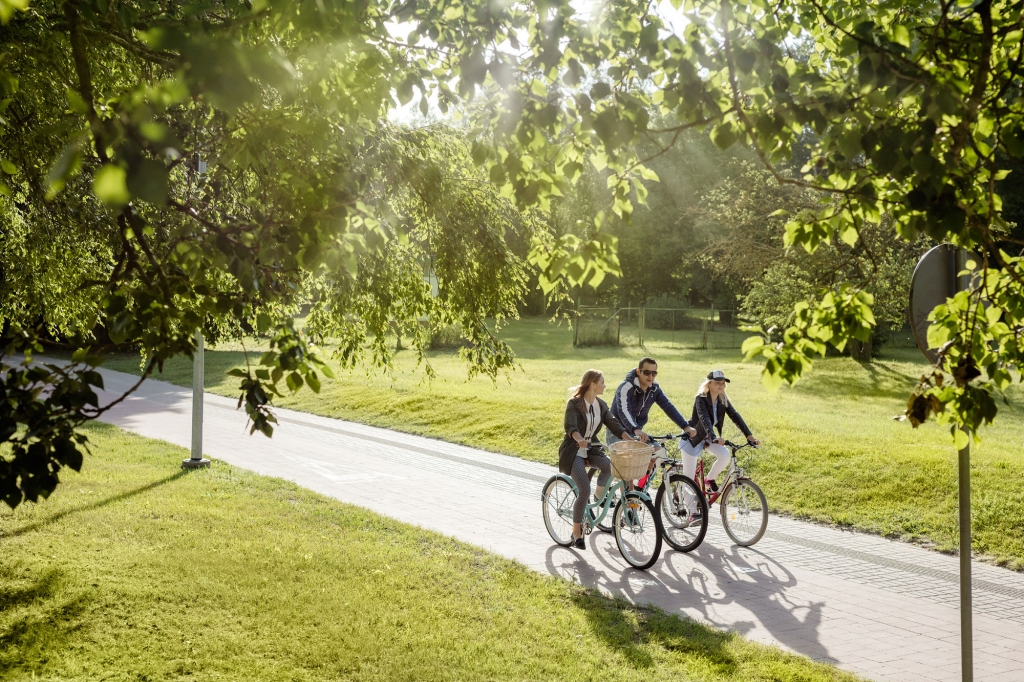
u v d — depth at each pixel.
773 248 30.38
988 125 3.37
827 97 3.17
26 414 3.28
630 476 8.48
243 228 3.71
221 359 33.22
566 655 6.02
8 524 9.12
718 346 44.34
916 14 4.15
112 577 7.33
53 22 6.07
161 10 5.31
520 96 3.45
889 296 27.80
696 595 7.72
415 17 4.39
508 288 7.48
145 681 5.41
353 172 4.43
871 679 5.85
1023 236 37.47
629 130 3.26
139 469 12.84
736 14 3.85
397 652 5.96
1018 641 6.73
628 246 59.12
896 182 3.61
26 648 5.86
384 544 8.91
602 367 30.70
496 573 8.02
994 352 3.70
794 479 12.23
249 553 8.20
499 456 15.46
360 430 18.39
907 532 10.13
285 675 5.53
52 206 7.36
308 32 3.59
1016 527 9.85
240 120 4.48
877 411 19.98
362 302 7.96
